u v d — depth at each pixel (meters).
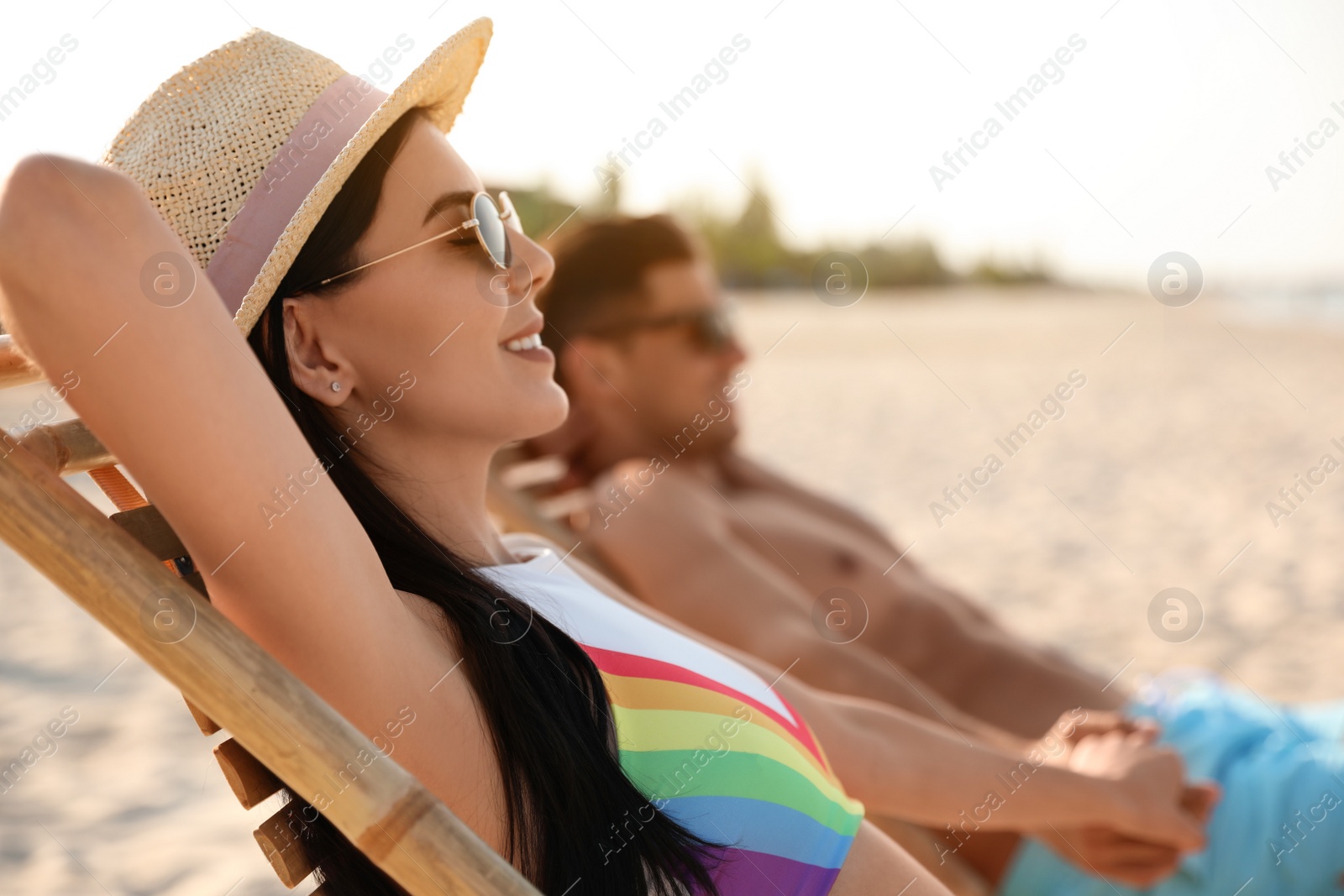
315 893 1.15
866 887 1.27
